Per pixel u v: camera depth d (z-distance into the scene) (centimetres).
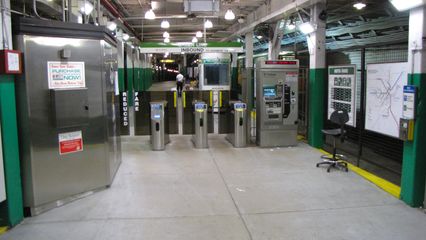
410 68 440
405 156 450
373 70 555
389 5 727
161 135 765
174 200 464
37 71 417
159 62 4409
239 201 459
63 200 453
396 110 501
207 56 1291
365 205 444
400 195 463
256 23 1104
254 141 857
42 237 363
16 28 398
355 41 959
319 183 531
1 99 370
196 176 571
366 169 603
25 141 410
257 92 798
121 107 941
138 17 1148
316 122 774
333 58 926
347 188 508
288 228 379
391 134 514
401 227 381
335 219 402
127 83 1348
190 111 981
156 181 545
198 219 403
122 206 445
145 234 367
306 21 825
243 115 787
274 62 768
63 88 443
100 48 482
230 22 1431
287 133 791
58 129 441
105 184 509
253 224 389
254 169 611
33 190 416
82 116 462
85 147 477
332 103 698
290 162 657
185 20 1380
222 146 808
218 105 985
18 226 390
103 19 873
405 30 739
